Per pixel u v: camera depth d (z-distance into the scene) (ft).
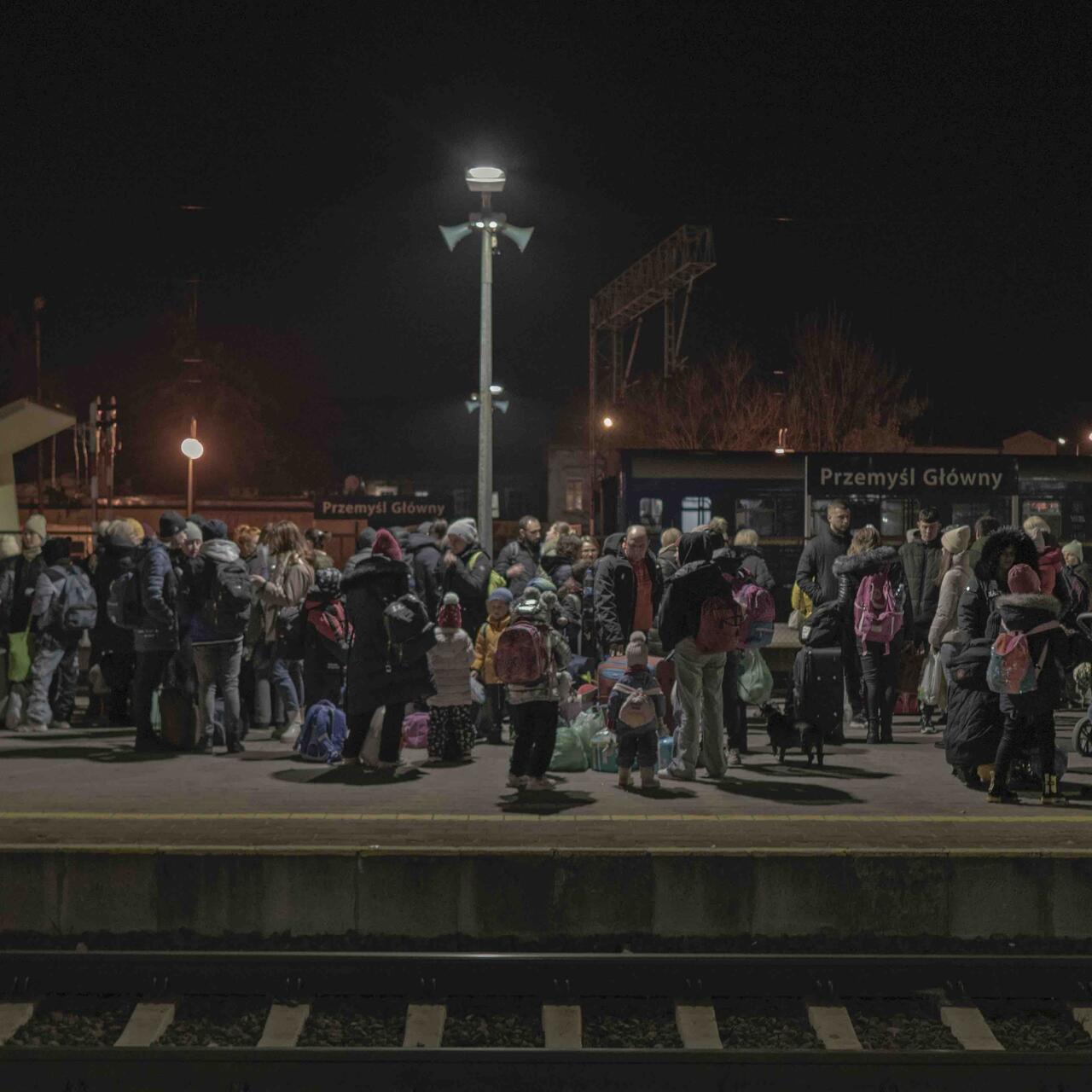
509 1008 19.98
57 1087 17.20
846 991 20.26
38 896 22.29
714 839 23.59
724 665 31.94
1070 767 33.99
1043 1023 19.48
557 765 33.19
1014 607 27.61
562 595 42.52
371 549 33.30
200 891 22.24
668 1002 20.04
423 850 22.29
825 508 65.46
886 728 38.86
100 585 42.34
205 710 35.65
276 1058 17.52
